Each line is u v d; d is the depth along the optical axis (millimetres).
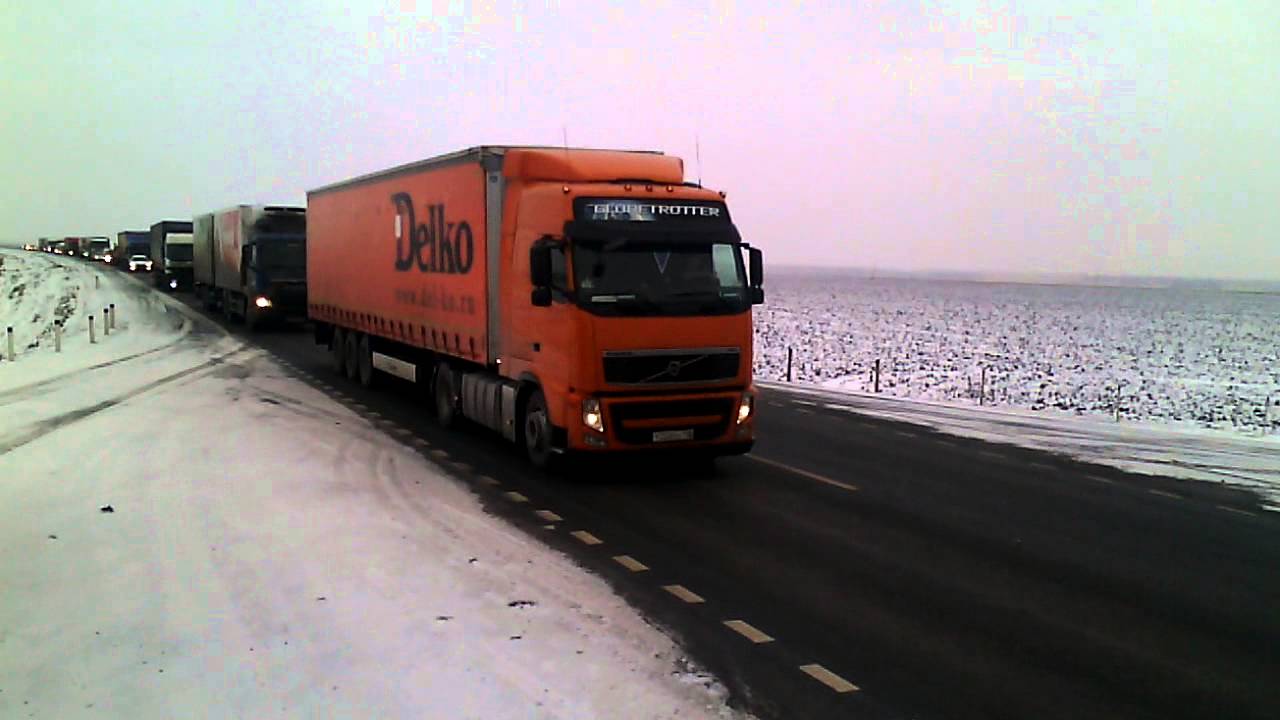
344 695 5305
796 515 10000
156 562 7680
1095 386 29828
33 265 80312
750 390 11562
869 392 23500
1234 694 5719
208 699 5227
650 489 11133
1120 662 6188
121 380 19828
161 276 55438
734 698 5477
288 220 31453
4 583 7133
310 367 23000
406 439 13875
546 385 11328
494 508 9969
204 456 12039
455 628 6398
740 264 11531
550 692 5441
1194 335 60750
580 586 7438
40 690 5320
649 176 12305
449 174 13906
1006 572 8125
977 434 16125
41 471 10992
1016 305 106438
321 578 7355
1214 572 8258
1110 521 10062
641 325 10828
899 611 7078
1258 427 20516
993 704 5504
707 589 7480
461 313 13641
